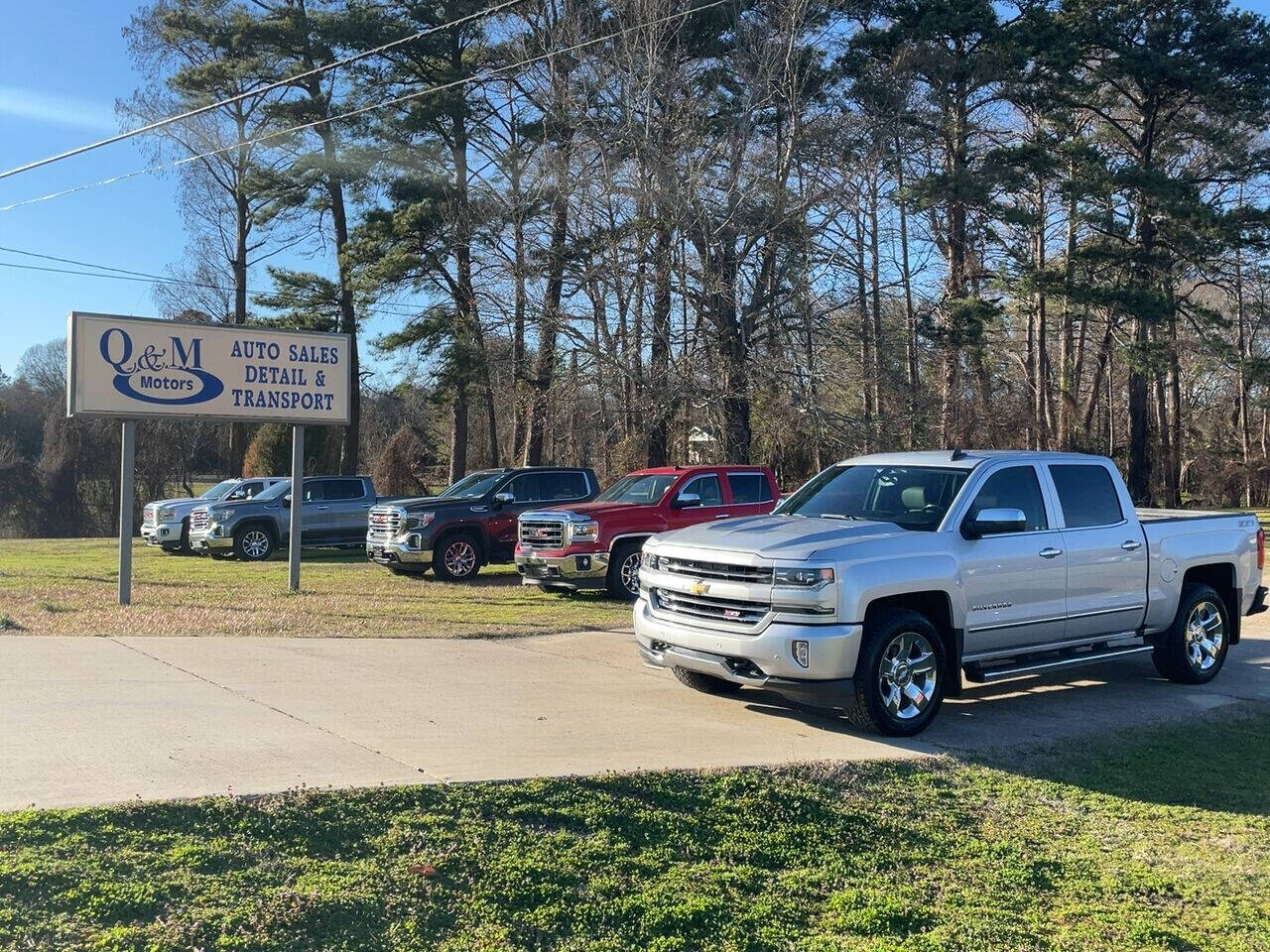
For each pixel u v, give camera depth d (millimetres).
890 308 31797
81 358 13789
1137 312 33531
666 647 7855
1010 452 8797
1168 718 8422
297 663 9117
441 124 34062
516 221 27547
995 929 4609
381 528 18516
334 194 37844
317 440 41938
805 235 26078
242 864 4410
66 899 3953
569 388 26750
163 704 7141
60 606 13102
